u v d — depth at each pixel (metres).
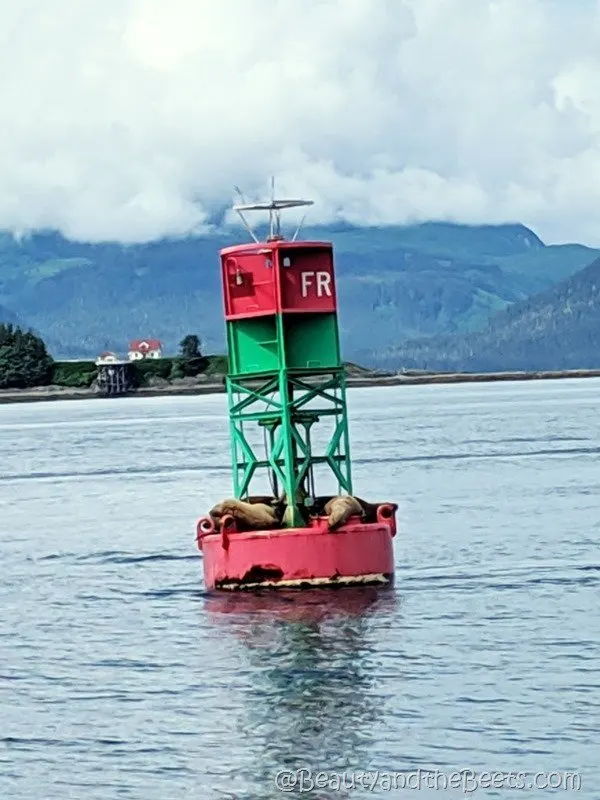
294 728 49.97
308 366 69.44
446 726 49.50
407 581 74.00
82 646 63.09
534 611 66.00
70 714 52.72
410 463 156.88
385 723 50.03
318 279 69.06
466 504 111.38
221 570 69.50
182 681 56.31
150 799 44.50
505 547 86.06
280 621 64.62
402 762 46.53
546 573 76.12
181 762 47.31
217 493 131.25
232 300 69.69
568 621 63.72
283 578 69.00
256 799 44.31
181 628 65.25
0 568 87.31
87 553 92.06
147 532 102.06
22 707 53.75
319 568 68.75
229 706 52.72
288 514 69.75
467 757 46.72
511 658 57.50
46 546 96.88
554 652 58.16
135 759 47.81
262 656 59.22
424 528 96.25
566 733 48.38
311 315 69.44
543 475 136.38
